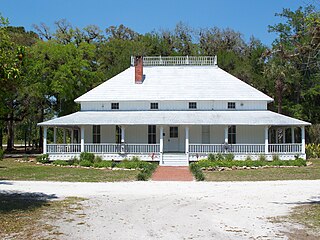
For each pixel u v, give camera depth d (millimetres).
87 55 52125
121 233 11016
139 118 37281
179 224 12156
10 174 27312
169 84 41500
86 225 11984
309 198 17172
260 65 62375
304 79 56656
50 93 49000
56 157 36531
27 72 44188
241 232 11164
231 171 29297
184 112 39500
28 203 15734
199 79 42031
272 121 35969
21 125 63625
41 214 13617
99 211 14195
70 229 11484
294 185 21312
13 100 47562
